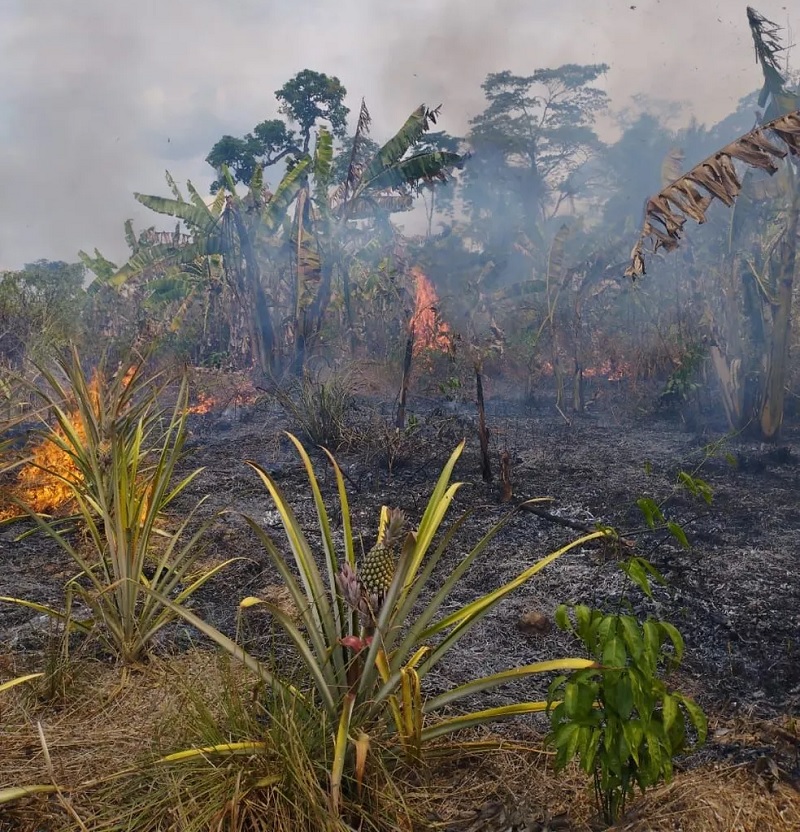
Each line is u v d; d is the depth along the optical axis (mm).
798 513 5645
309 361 12664
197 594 4320
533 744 2805
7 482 5773
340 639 2463
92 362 10133
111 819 2279
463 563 2627
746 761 2684
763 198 8117
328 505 6109
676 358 10227
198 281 15773
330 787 2283
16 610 4059
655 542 5094
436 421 8750
